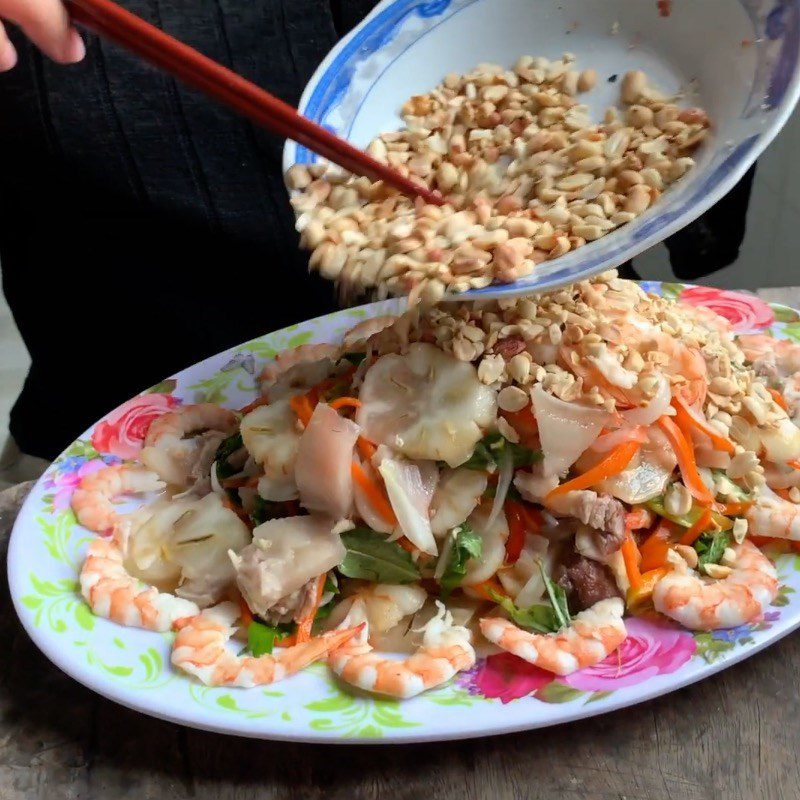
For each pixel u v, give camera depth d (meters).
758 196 1.09
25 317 0.91
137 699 0.51
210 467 0.64
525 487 0.55
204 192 0.83
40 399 0.92
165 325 0.87
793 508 0.55
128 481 0.63
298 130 0.50
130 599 0.55
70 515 0.61
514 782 0.49
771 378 0.63
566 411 0.54
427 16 0.57
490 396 0.55
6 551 0.61
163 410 0.68
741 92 0.49
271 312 0.88
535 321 0.55
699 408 0.57
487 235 0.49
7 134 0.82
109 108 0.81
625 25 0.55
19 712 0.53
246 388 0.70
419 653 0.52
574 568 0.55
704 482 0.57
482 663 0.52
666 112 0.52
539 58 0.57
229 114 0.82
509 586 0.56
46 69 0.81
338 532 0.56
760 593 0.52
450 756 0.50
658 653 0.51
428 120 0.56
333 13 0.84
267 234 0.85
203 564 0.57
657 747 0.49
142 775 0.50
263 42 0.83
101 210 0.84
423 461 0.56
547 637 0.52
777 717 0.50
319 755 0.50
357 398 0.58
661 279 1.20
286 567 0.55
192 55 0.48
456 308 0.57
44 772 0.50
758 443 0.58
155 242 0.85
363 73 0.56
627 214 0.49
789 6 0.48
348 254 0.51
